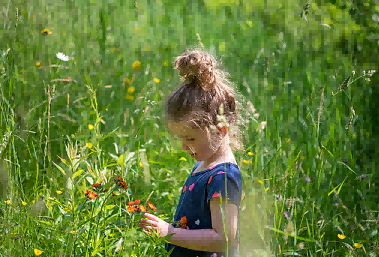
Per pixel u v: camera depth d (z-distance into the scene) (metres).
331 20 7.91
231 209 1.95
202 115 2.02
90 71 5.04
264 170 3.15
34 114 3.75
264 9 8.73
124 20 7.47
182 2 8.90
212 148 2.06
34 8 6.51
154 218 2.03
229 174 1.99
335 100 4.75
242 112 3.18
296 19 8.18
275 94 5.19
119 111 4.25
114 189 2.03
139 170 3.00
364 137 4.47
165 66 5.70
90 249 2.02
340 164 3.75
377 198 3.56
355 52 6.87
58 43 5.67
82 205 2.00
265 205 2.64
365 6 7.84
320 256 2.68
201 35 7.30
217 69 2.27
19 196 2.45
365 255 2.74
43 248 2.17
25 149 3.35
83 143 3.12
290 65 5.91
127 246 1.92
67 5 7.37
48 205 2.24
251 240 2.56
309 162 3.64
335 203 3.15
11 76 3.81
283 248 2.42
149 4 8.48
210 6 8.86
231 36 7.38
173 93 2.11
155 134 3.76
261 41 7.27
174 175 3.20
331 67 6.25
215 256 2.06
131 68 5.39
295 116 4.55
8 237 2.00
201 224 2.03
